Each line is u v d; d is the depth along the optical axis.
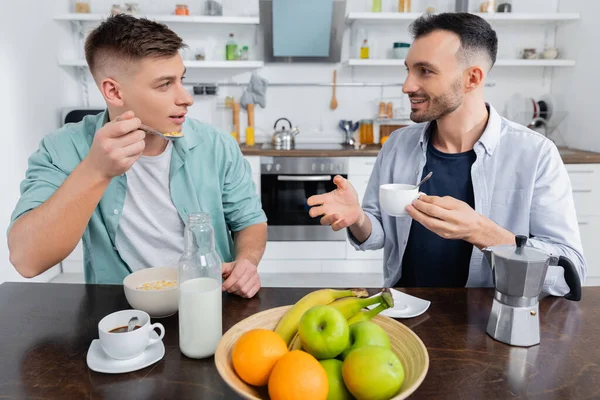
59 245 1.01
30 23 2.89
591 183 3.03
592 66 3.28
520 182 1.38
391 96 3.76
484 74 1.33
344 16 3.41
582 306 1.04
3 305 1.03
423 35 1.31
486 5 3.42
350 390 0.61
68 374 0.76
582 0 3.37
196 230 0.82
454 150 1.47
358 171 3.22
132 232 1.35
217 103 3.73
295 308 0.79
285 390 0.59
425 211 1.03
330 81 3.74
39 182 1.20
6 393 0.71
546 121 3.62
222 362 0.67
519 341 0.86
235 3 3.60
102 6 3.53
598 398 0.71
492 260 0.87
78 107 3.48
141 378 0.75
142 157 1.28
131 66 1.09
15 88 2.71
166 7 3.57
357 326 0.71
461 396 0.71
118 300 1.06
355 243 1.50
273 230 3.30
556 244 1.29
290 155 3.18
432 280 1.48
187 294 0.79
